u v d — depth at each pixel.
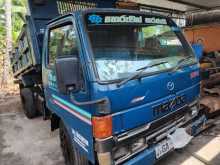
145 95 2.57
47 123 5.78
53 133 5.12
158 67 2.78
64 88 2.36
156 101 2.70
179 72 2.96
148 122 2.66
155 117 2.72
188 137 3.18
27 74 5.61
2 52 13.41
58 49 3.15
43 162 3.96
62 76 2.34
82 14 2.61
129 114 2.47
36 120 6.08
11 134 5.32
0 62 12.73
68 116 2.95
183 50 3.31
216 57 6.39
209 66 5.59
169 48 3.18
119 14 2.84
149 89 2.60
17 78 6.96
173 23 3.44
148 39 3.01
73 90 2.43
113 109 2.36
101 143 2.36
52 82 3.32
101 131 2.34
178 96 2.96
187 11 8.65
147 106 2.61
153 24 3.14
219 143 3.95
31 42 4.13
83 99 2.48
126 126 2.47
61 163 3.87
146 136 2.73
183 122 3.23
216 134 4.25
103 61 2.49
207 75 5.30
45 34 3.55
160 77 2.71
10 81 11.09
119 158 2.58
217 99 4.83
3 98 9.05
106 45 2.60
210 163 3.44
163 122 2.85
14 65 6.87
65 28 2.92
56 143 4.62
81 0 4.49
